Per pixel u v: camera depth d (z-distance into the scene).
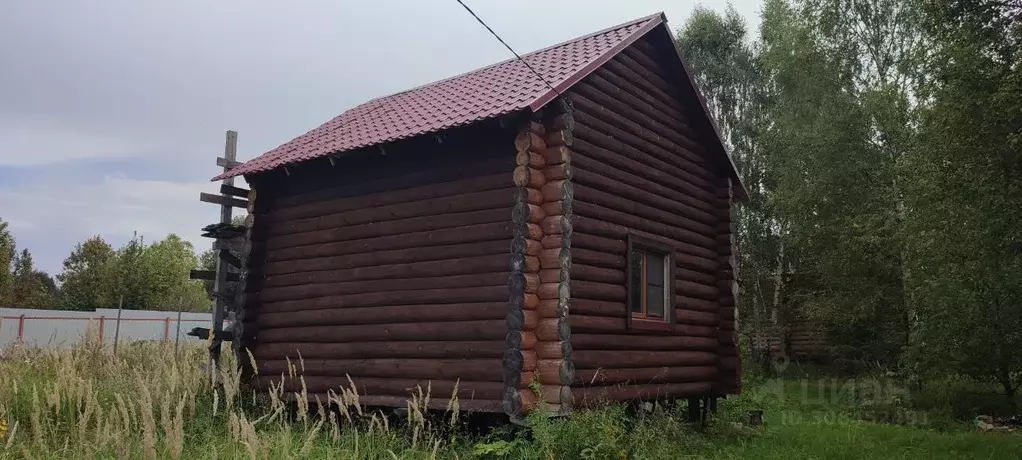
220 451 6.85
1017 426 14.16
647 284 9.91
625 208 9.38
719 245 11.84
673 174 10.78
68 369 8.97
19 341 12.62
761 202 27.31
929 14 10.95
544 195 8.12
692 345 10.73
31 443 7.31
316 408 9.66
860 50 21.05
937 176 11.32
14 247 42.69
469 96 9.44
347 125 11.09
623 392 8.94
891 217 18.62
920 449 10.35
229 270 11.41
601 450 7.15
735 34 29.62
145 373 10.17
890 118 18.95
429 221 8.88
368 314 9.20
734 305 11.55
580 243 8.38
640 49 10.41
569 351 7.75
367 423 8.70
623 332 9.09
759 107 28.44
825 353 26.64
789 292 27.34
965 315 14.28
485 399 7.96
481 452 7.33
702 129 11.59
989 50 10.05
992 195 9.80
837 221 20.50
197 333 10.64
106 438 6.11
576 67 8.71
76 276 37.94
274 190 10.83
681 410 11.02
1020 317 13.46
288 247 10.41
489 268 8.25
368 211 9.53
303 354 9.87
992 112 9.59
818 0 21.27
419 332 8.66
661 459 7.86
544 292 7.88
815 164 20.25
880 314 21.84
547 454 6.89
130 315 25.19
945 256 12.57
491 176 8.45
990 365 14.95
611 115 9.34
